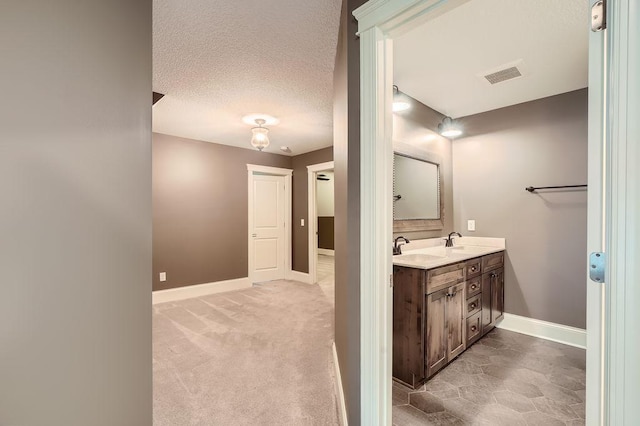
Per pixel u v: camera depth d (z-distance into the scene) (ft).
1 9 1.96
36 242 2.17
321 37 6.19
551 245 9.38
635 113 2.17
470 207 11.05
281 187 18.17
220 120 11.58
